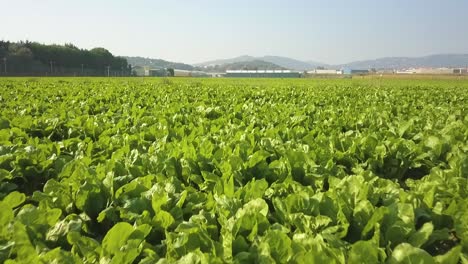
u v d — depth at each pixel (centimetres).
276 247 282
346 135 772
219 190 434
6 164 573
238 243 296
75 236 315
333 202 370
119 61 15250
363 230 336
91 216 405
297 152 545
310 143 689
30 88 2467
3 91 2105
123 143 691
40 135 909
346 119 1024
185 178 515
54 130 899
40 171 564
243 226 321
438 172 520
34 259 279
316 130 830
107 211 380
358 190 397
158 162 527
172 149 581
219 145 650
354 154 652
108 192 423
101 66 13900
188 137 733
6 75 9056
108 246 299
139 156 559
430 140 689
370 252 265
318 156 597
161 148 607
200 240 300
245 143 619
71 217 366
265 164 529
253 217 324
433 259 257
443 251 398
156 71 15038
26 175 564
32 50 11656
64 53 12569
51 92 2125
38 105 1346
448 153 660
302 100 1642
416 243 320
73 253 296
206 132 855
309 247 287
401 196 403
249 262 277
